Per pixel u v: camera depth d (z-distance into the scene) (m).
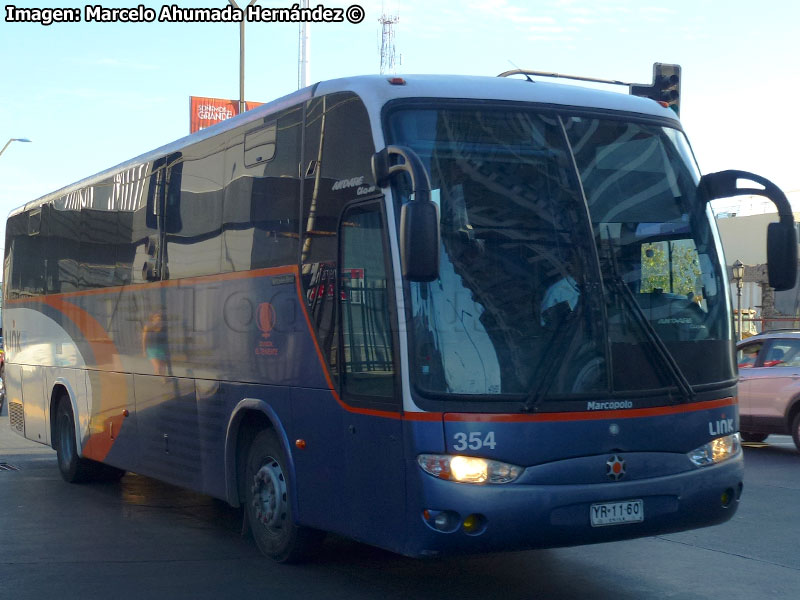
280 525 7.55
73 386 11.78
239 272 8.02
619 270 6.28
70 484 12.15
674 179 6.78
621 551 8.14
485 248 6.02
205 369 8.55
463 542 5.75
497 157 6.24
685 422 6.27
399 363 5.94
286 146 7.47
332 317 6.72
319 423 6.86
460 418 5.76
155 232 9.65
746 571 7.47
